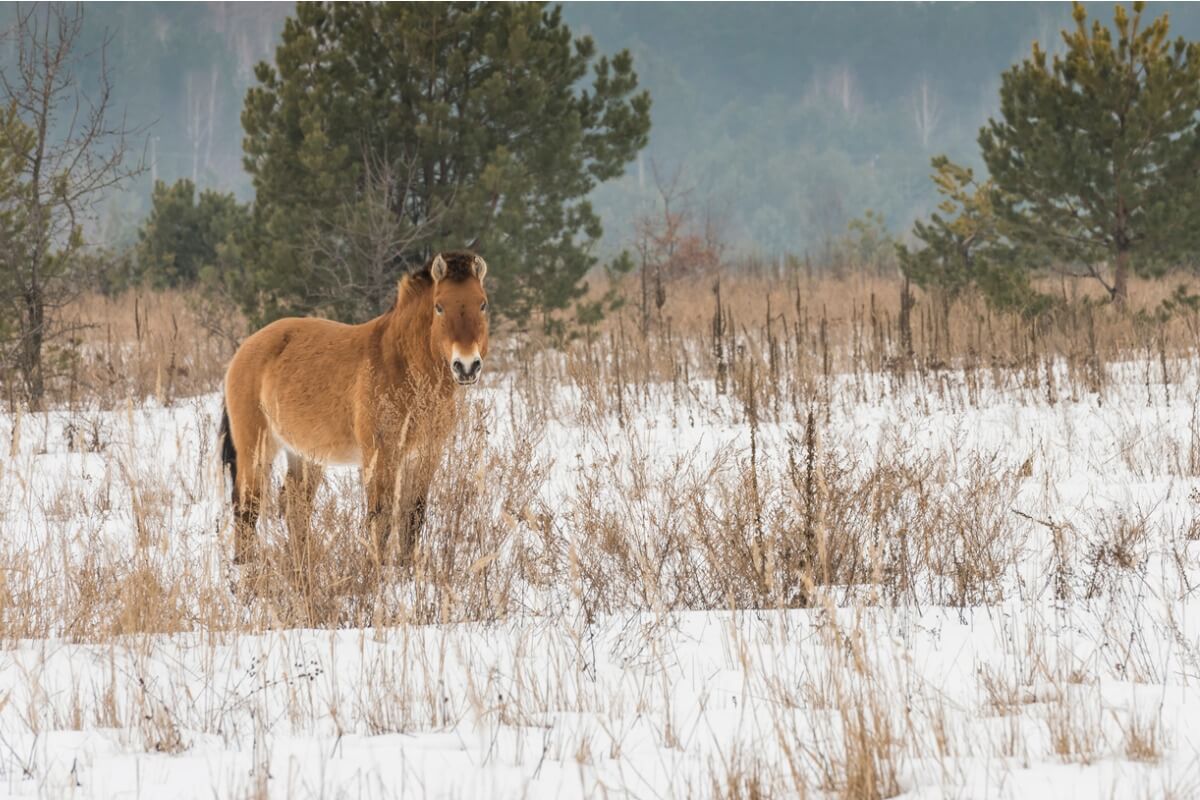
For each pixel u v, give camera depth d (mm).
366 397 30672
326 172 66062
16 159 60406
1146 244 70750
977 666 22047
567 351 61562
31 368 59469
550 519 29781
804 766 17875
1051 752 18031
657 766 18078
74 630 25766
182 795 17094
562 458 43812
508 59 69125
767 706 20391
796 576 27109
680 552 28859
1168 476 38812
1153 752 17625
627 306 84938
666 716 19312
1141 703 19906
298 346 32875
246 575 27719
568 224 74125
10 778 17859
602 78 74438
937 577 28719
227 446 34656
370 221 65500
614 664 23172
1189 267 91188
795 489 29219
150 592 25516
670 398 56000
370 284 67562
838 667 20094
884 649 23078
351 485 33094
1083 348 58125
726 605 27344
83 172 62219
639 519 32125
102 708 20859
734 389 52562
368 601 27094
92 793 17203
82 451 47375
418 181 70875
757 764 17062
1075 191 70562
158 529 31656
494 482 31922
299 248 67500
